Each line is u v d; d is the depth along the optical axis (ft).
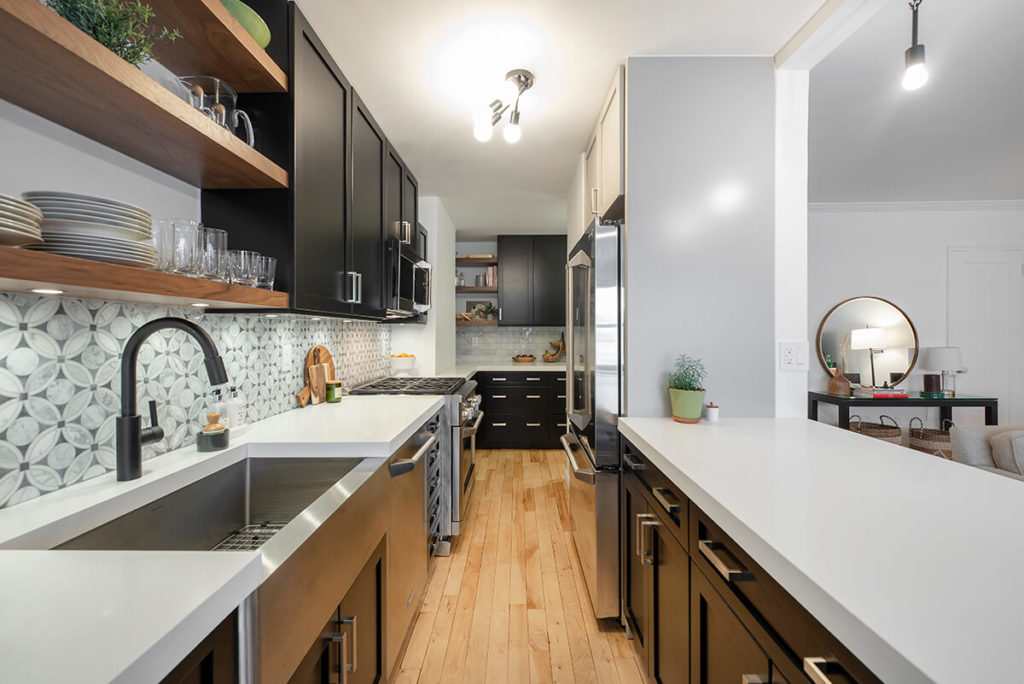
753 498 3.01
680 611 3.89
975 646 1.54
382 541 4.54
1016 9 5.63
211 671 1.94
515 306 16.49
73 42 2.35
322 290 5.31
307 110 4.91
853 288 15.07
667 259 5.94
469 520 9.43
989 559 2.17
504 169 10.05
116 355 3.70
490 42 5.62
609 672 5.16
